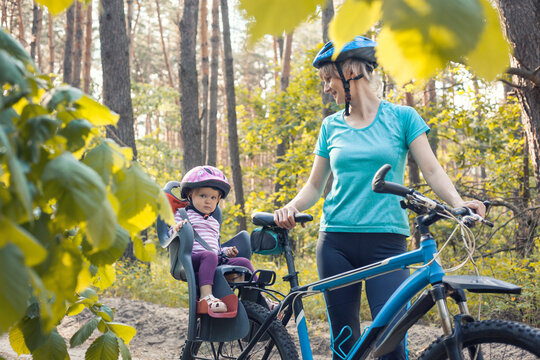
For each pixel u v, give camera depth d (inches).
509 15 187.0
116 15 371.9
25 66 30.6
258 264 365.4
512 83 198.2
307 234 427.8
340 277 89.9
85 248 36.3
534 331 67.5
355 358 85.5
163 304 262.1
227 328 101.0
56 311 28.7
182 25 437.7
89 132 30.6
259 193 455.5
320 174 102.9
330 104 348.5
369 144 94.0
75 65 686.5
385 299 87.7
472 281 72.7
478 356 72.3
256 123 543.5
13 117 27.6
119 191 29.5
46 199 23.2
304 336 96.5
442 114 324.5
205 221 119.1
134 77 1594.5
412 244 267.6
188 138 436.1
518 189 294.8
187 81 435.2
